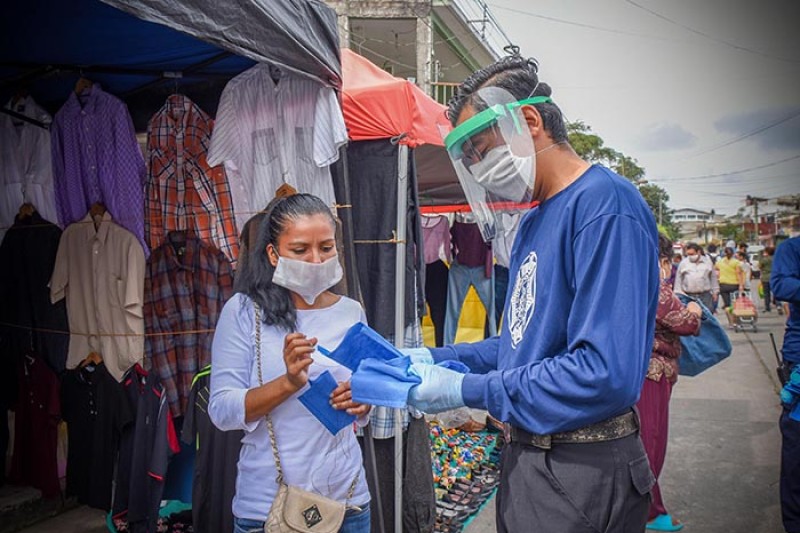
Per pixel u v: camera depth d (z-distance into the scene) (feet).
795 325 10.73
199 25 6.98
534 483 4.97
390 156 11.14
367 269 11.29
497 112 4.91
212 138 10.46
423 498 11.05
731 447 16.90
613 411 4.44
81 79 10.98
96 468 11.19
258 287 6.44
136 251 10.68
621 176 4.93
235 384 6.27
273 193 10.45
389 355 5.77
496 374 4.83
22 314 11.83
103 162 10.77
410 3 37.32
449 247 20.80
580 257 4.60
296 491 5.98
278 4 8.20
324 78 9.52
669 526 11.96
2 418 12.35
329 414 6.01
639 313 4.44
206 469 8.69
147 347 10.68
